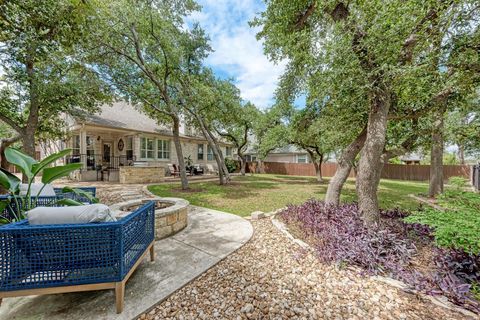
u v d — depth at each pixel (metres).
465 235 2.20
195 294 2.12
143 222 2.43
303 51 4.10
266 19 5.27
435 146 6.70
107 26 6.01
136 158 12.63
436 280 2.18
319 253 2.88
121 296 1.86
